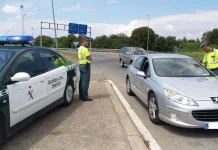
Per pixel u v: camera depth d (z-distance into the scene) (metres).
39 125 5.48
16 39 5.80
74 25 40.41
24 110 4.70
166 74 6.23
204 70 6.57
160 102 5.37
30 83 4.89
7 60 4.62
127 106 7.09
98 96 8.30
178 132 5.26
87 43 7.63
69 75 7.00
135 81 7.67
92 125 5.47
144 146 4.48
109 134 4.97
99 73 16.14
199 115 4.85
